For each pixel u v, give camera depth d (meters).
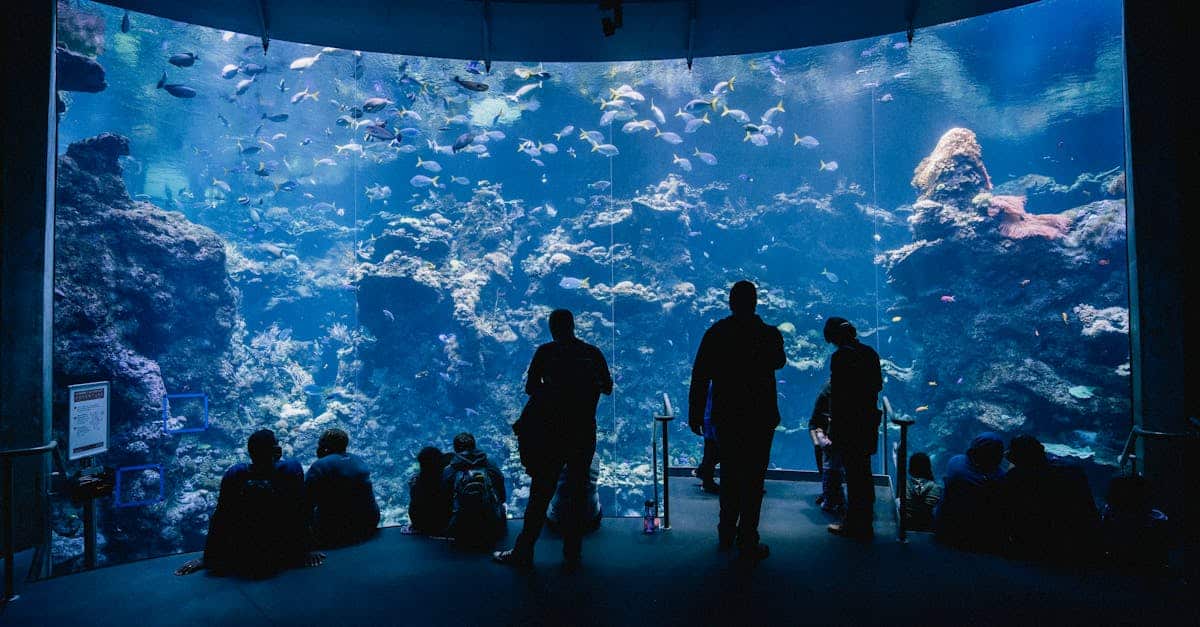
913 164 40.00
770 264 35.66
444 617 3.52
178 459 19.25
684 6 7.04
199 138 41.19
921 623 3.43
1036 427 21.75
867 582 4.07
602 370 4.44
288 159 43.47
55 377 16.75
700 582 4.06
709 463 6.49
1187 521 5.64
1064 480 4.59
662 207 32.00
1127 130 6.08
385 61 29.44
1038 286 22.80
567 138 38.78
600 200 36.16
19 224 5.69
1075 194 32.81
